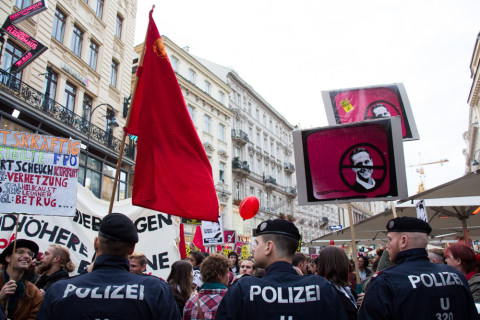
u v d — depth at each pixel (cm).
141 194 350
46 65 1316
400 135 380
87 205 514
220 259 364
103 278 193
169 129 371
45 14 1338
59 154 356
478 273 359
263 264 224
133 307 185
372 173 380
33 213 335
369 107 562
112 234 203
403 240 243
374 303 218
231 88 3284
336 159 391
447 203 564
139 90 382
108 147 1591
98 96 1638
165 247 543
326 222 5103
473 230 1074
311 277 212
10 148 340
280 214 3878
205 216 352
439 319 213
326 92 580
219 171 2933
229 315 200
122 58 1895
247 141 3447
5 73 1087
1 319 265
